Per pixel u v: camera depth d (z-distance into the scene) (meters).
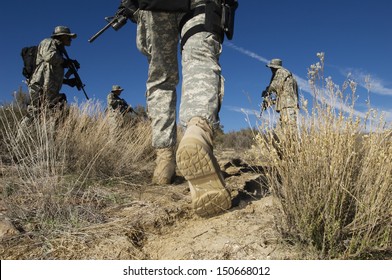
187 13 2.19
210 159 1.78
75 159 3.11
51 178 2.24
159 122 2.82
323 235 1.49
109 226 1.89
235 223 1.81
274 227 1.63
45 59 5.18
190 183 1.88
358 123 1.65
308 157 1.61
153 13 2.39
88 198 2.30
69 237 1.75
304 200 1.54
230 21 2.20
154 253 1.69
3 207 2.08
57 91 5.39
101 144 3.21
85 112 3.96
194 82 2.01
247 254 1.53
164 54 2.58
